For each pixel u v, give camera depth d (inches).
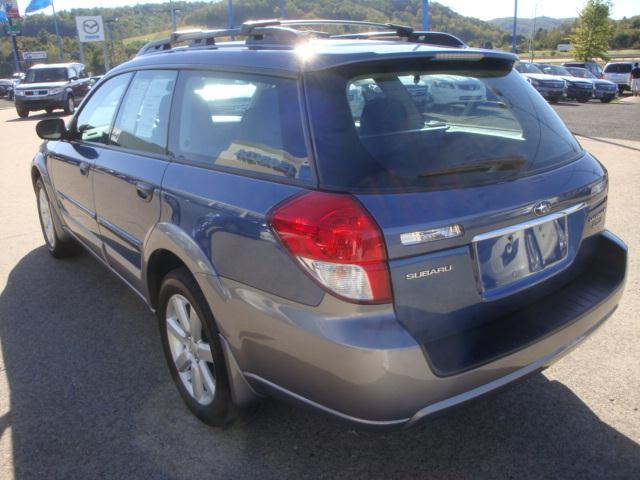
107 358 140.7
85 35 1956.2
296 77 92.8
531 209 92.7
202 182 104.2
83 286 184.5
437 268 83.4
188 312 113.3
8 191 329.7
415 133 91.7
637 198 270.1
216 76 109.4
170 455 106.4
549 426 111.7
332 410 85.0
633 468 100.4
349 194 81.2
